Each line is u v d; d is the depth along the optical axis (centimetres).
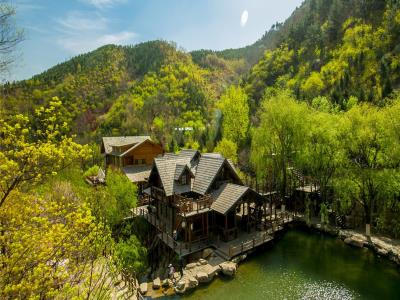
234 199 2584
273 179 3978
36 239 720
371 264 2322
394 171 2511
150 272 2467
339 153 2939
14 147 771
